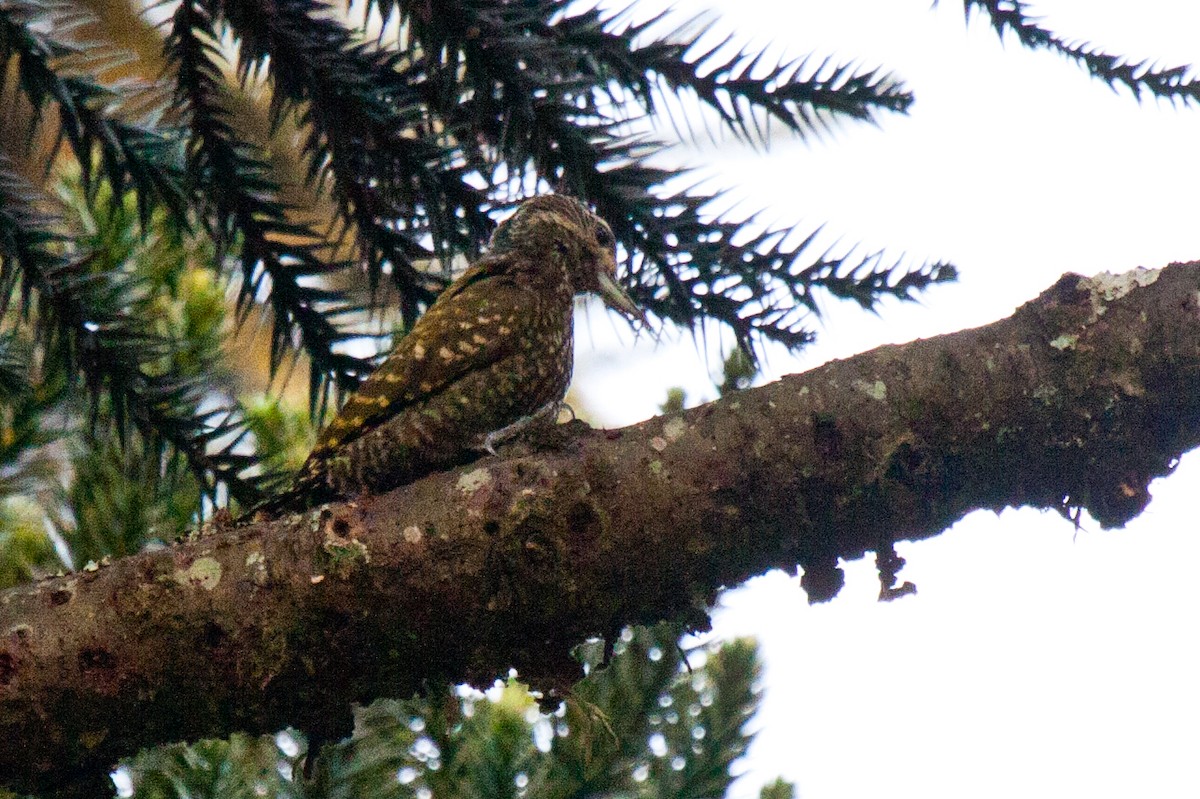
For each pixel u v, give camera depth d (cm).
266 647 716
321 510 731
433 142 888
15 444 931
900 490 738
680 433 730
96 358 891
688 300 909
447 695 747
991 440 741
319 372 931
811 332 908
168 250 1016
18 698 703
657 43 884
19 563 902
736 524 728
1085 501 758
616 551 719
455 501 720
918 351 750
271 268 909
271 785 786
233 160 891
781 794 787
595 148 874
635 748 786
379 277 915
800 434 730
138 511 915
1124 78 896
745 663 810
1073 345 744
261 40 868
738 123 896
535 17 875
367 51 892
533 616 725
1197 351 739
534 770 777
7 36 852
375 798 764
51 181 1047
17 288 982
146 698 716
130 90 892
